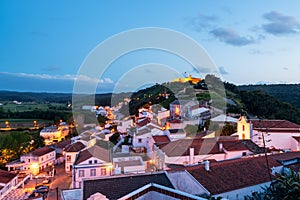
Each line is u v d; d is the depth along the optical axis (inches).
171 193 301.0
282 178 398.9
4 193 902.4
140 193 305.1
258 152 849.5
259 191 483.5
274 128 1146.7
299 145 1051.9
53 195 850.1
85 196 345.4
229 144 872.9
